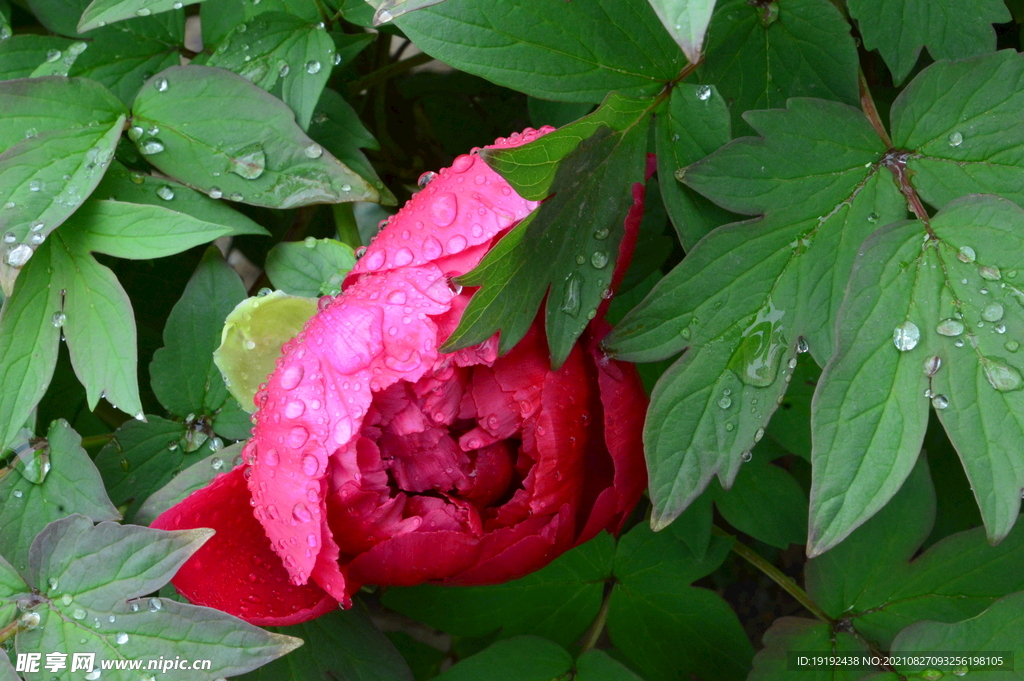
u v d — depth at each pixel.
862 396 0.82
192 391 0.88
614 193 0.84
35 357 0.86
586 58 0.84
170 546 0.83
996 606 0.85
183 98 0.87
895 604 0.88
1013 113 0.83
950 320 0.82
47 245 0.86
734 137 0.86
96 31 0.90
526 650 0.88
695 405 0.83
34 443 0.87
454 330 0.82
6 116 0.86
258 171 0.86
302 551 0.83
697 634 0.90
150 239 0.86
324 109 0.90
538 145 0.82
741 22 0.85
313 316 0.84
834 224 0.84
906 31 0.85
